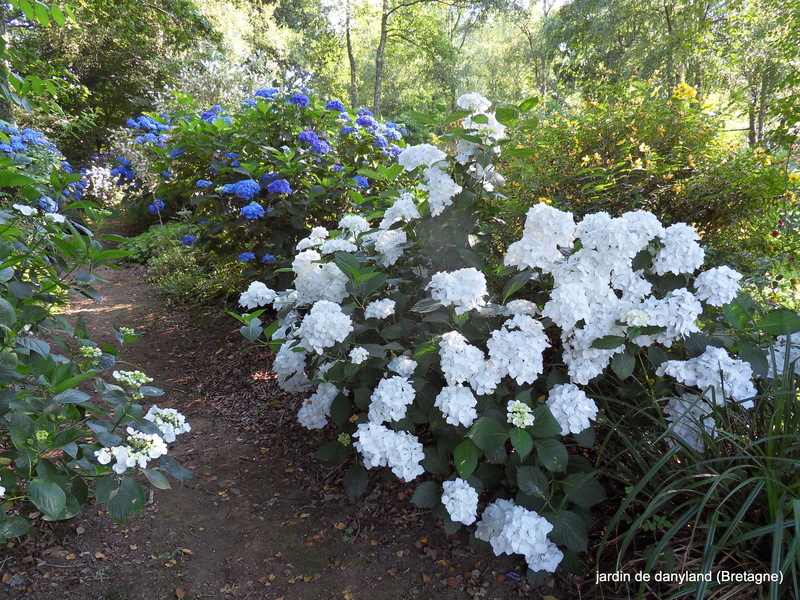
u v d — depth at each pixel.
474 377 1.90
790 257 3.36
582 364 1.91
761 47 5.13
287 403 3.21
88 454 1.74
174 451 2.74
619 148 3.87
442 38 17.06
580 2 13.02
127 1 8.51
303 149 4.43
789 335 1.76
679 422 1.85
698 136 3.86
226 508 2.34
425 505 1.94
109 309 4.91
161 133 5.69
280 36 16.83
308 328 2.04
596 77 12.70
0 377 1.64
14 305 2.04
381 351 2.07
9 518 1.58
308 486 2.50
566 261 2.01
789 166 3.83
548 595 1.86
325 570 2.01
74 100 11.86
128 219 8.82
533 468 1.88
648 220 1.92
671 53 9.56
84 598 1.82
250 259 4.09
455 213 2.41
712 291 1.82
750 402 1.75
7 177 1.86
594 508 2.09
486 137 2.32
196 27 8.95
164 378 3.57
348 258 2.16
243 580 1.96
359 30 19.66
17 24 6.84
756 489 1.54
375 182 4.54
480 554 2.07
